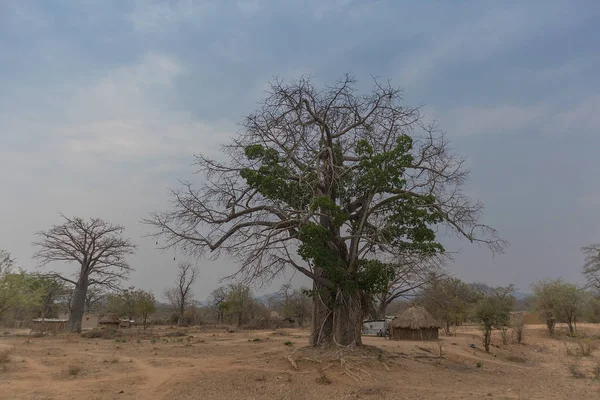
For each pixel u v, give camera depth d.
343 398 11.27
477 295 39.31
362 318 17.02
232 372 14.30
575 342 33.09
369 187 16.42
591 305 48.94
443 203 17.72
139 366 16.34
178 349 23.30
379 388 12.34
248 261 15.52
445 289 30.77
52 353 21.05
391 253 14.98
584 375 16.69
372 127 18.00
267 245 15.62
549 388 13.80
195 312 71.00
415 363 17.48
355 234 16.14
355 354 15.72
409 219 16.23
